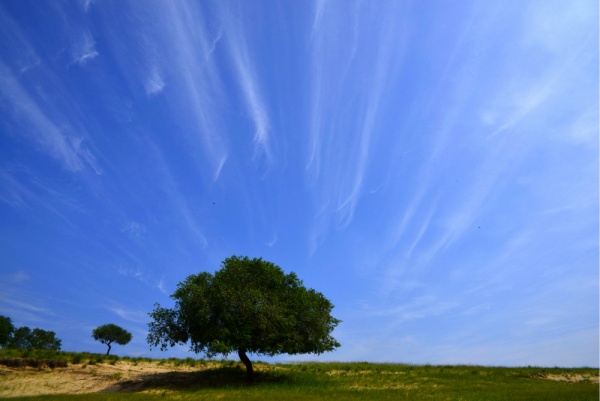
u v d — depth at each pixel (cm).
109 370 3759
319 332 3675
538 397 2816
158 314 3622
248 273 3775
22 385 3216
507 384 3591
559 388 3334
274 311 3472
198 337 3481
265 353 3556
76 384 3359
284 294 3747
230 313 3444
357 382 3600
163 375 3741
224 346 3225
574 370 4425
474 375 4084
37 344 7850
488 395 2942
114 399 2694
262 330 3441
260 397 2772
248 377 3612
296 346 3553
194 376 3734
